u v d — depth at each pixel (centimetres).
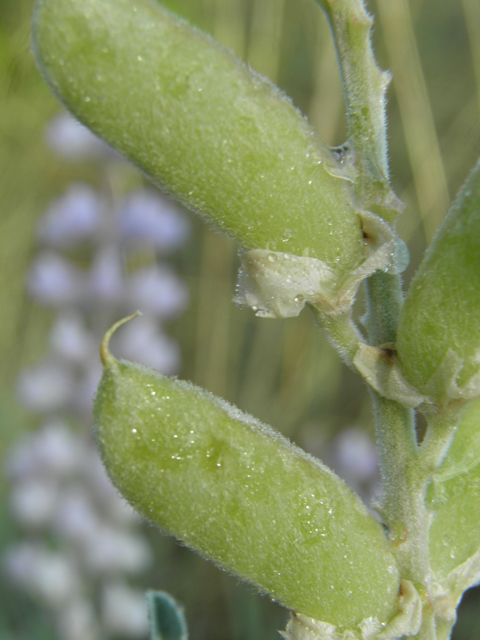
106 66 8
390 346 8
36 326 30
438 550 9
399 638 8
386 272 8
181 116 8
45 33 8
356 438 24
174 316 26
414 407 8
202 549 8
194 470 8
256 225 8
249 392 29
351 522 8
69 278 23
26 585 24
